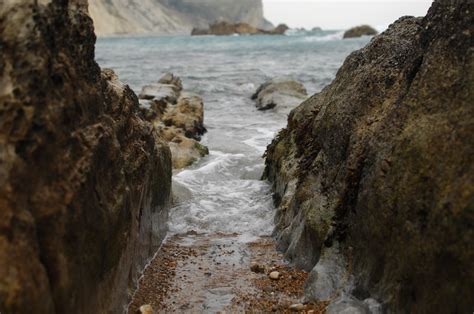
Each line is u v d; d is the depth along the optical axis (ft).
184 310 14.73
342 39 217.77
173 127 38.17
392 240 12.27
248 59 121.49
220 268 17.65
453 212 10.50
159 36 357.00
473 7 12.25
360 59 19.02
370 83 16.63
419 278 11.15
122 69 96.84
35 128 9.87
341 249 14.94
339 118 17.63
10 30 10.20
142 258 16.98
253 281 16.53
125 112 15.34
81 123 11.68
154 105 40.11
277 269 17.24
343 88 18.95
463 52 12.09
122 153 14.55
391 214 12.37
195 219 22.35
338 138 17.26
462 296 9.99
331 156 17.58
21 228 9.14
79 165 11.07
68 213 10.36
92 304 11.62
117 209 12.84
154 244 18.69
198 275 17.08
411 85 13.66
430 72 12.96
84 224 11.00
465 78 11.73
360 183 14.48
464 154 10.89
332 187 16.35
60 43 11.32
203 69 97.50
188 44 207.00
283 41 213.25
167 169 20.47
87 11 12.98
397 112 13.74
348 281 13.96
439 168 11.35
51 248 9.82
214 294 15.70
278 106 53.01
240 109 55.98
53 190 10.13
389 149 13.26
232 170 30.22
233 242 20.18
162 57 134.21
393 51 16.75
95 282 11.82
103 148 12.29
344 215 15.24
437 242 10.75
